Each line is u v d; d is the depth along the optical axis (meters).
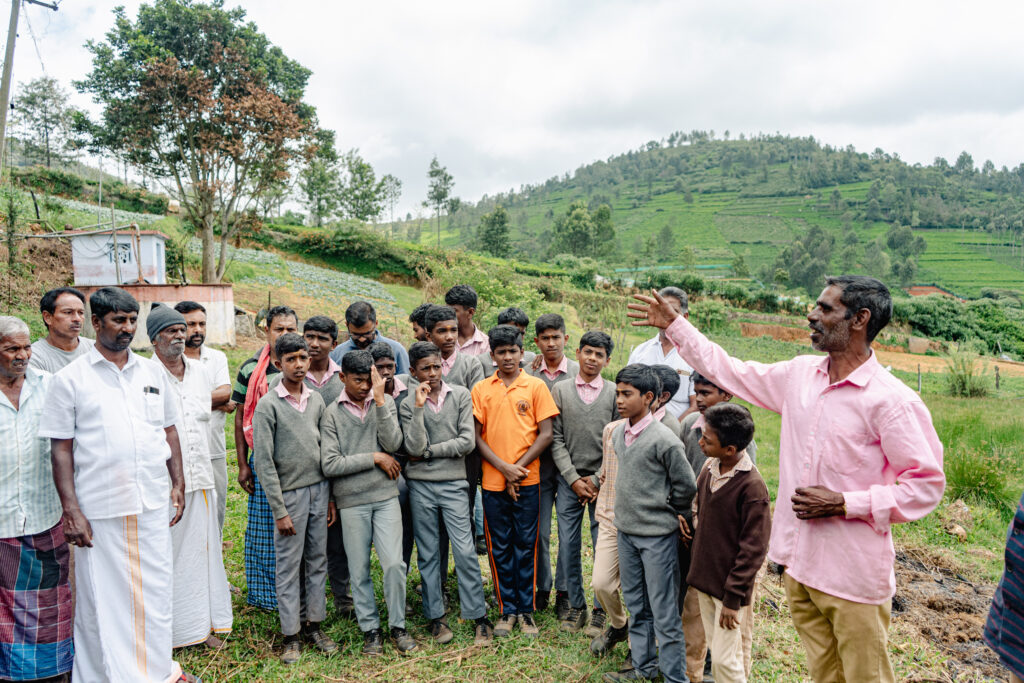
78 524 3.27
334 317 22.36
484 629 4.28
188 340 4.50
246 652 4.04
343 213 60.16
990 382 19.88
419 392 4.23
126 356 3.55
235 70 23.53
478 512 5.80
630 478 3.74
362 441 4.24
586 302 34.53
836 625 2.68
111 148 23.17
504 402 4.49
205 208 22.50
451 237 140.25
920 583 5.52
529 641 4.20
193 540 4.01
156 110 21.94
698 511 3.50
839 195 162.25
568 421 4.52
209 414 4.18
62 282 16.00
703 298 45.84
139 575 3.41
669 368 4.34
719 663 3.25
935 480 2.45
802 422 2.80
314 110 27.44
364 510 4.16
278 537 4.05
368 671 3.85
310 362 4.57
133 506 3.39
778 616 4.75
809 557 2.73
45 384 3.55
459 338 5.45
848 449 2.64
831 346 2.69
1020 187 185.00
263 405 4.07
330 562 4.59
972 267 115.12
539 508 4.55
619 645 4.22
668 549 3.65
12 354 3.28
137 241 15.13
